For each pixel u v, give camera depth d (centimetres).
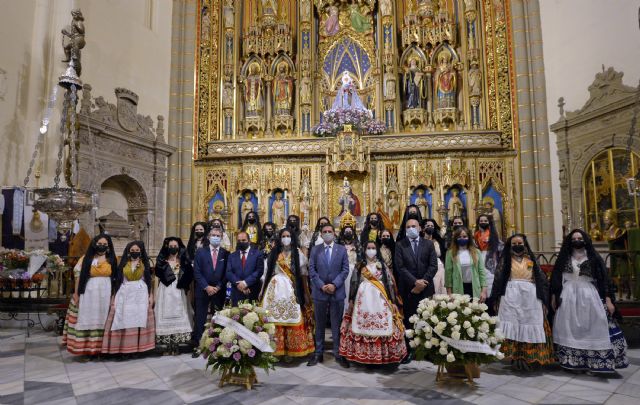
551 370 556
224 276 655
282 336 588
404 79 1470
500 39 1418
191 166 1434
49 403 438
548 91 1302
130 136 1230
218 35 1529
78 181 1036
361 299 561
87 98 1089
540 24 1352
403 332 564
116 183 1263
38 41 1034
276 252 621
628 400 445
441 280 671
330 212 1380
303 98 1473
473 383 489
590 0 1166
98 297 620
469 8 1441
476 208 1308
